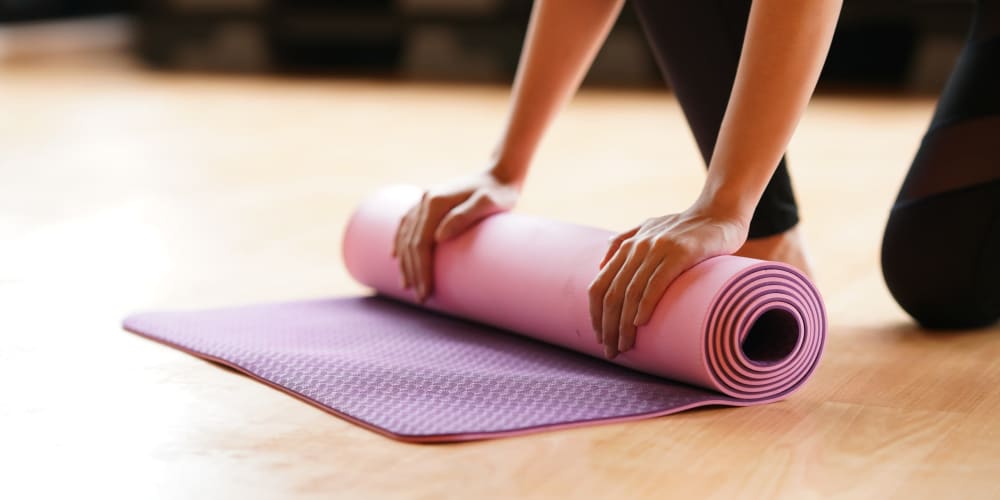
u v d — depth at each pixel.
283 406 1.13
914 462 1.00
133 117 4.27
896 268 1.44
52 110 4.46
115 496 0.92
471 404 1.12
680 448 1.02
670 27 1.43
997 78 1.39
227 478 0.95
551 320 1.30
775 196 1.46
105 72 6.03
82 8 7.03
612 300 1.17
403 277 1.49
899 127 4.08
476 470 0.97
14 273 1.79
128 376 1.24
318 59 6.48
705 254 1.15
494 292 1.37
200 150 3.43
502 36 5.89
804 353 1.19
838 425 1.10
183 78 5.82
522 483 0.94
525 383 1.19
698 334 1.12
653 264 1.15
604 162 3.21
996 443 1.05
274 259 1.91
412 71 6.07
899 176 2.98
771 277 1.16
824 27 1.15
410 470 0.97
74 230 2.17
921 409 1.15
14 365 1.28
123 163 3.14
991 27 1.42
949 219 1.39
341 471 0.96
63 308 1.56
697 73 1.43
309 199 2.56
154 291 1.68
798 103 1.16
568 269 1.28
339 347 1.33
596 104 4.88
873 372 1.28
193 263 1.88
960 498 0.92
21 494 0.92
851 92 5.28
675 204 2.50
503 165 1.48
